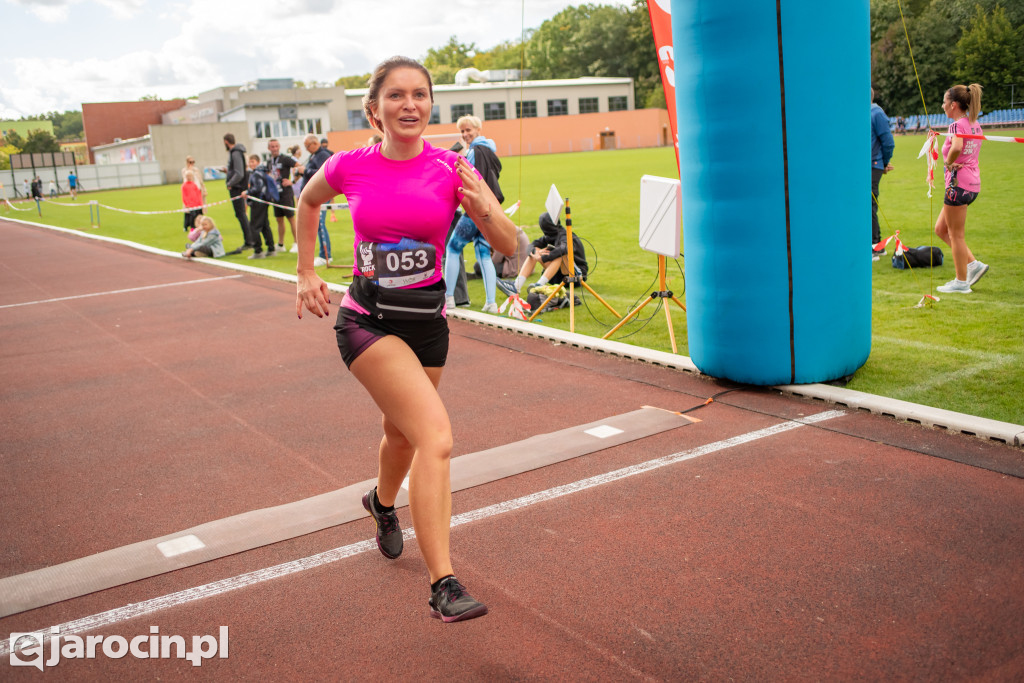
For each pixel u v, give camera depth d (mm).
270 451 4891
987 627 2773
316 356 7129
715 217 5152
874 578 3119
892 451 4289
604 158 47406
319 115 69938
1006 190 15766
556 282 8508
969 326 6500
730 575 3205
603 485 4109
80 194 51844
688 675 2613
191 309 9625
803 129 4840
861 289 5254
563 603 3076
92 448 5098
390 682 2664
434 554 2721
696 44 4996
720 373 5512
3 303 10812
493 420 5211
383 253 2838
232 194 14422
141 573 3463
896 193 16844
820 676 2570
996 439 4293
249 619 3088
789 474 4098
